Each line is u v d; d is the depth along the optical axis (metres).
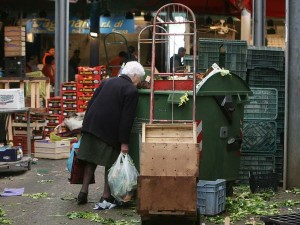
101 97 9.50
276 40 25.48
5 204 9.70
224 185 9.14
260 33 16.45
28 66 21.38
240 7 20.00
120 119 9.40
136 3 22.91
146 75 12.05
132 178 9.20
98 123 9.39
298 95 11.14
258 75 11.98
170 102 9.63
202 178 9.88
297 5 11.14
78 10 23.41
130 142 9.94
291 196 10.55
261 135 11.61
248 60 11.91
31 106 17.02
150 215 7.55
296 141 11.15
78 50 23.91
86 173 9.64
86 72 16.22
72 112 16.19
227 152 10.25
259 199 9.94
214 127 9.93
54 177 12.27
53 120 15.95
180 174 7.62
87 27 23.52
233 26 24.09
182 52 17.62
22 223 8.50
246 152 11.64
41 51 24.77
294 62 11.18
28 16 23.78
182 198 7.41
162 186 7.44
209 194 8.79
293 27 11.17
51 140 14.72
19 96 13.28
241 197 10.11
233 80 10.21
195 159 7.62
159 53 22.28
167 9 21.09
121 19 23.58
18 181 11.83
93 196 10.34
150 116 9.55
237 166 10.54
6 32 17.53
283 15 22.36
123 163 9.25
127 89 9.42
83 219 8.70
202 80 9.77
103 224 8.42
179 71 13.12
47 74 20.80
